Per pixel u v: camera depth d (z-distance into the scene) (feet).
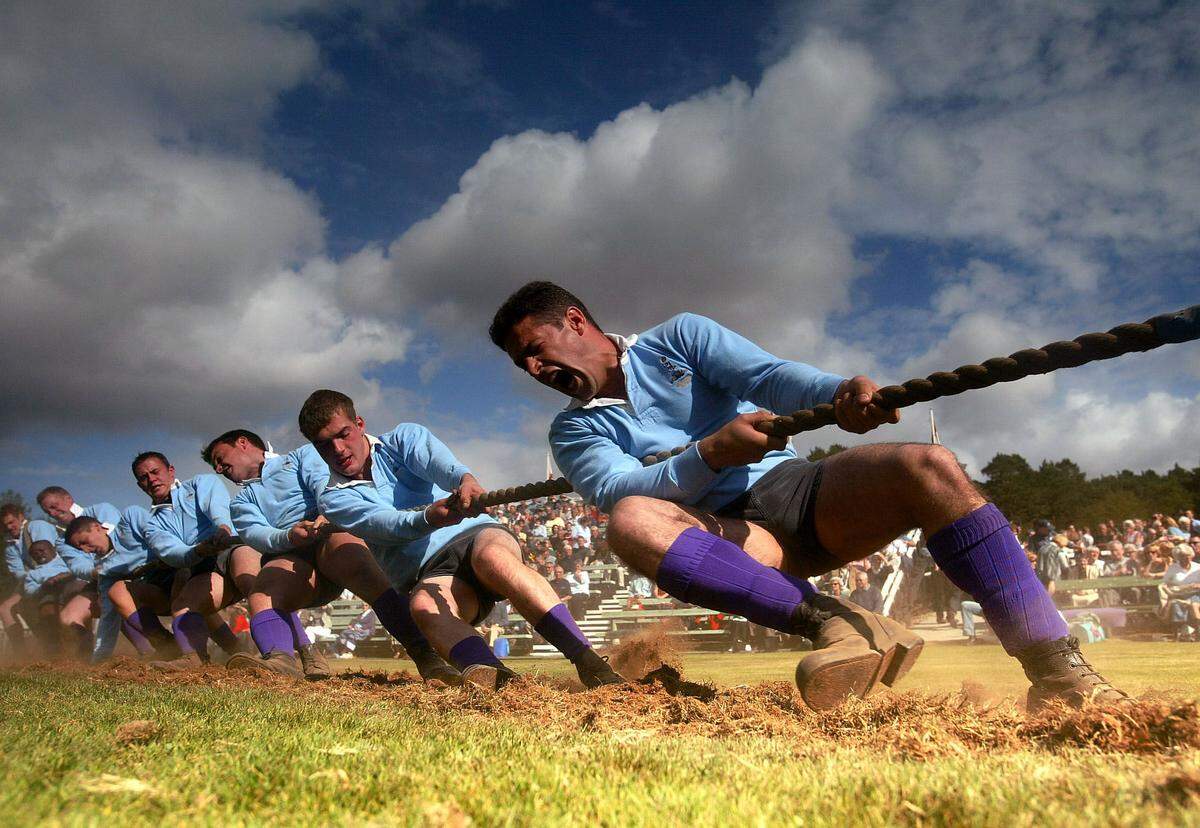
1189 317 6.77
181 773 4.82
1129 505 253.03
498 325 11.14
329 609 53.88
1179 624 34.50
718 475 9.93
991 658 20.02
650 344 11.00
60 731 6.75
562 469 11.41
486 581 13.00
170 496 23.67
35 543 35.09
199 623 21.74
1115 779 4.23
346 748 5.83
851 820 3.66
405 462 15.71
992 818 3.59
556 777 4.65
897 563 44.60
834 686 7.68
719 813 3.78
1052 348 7.43
